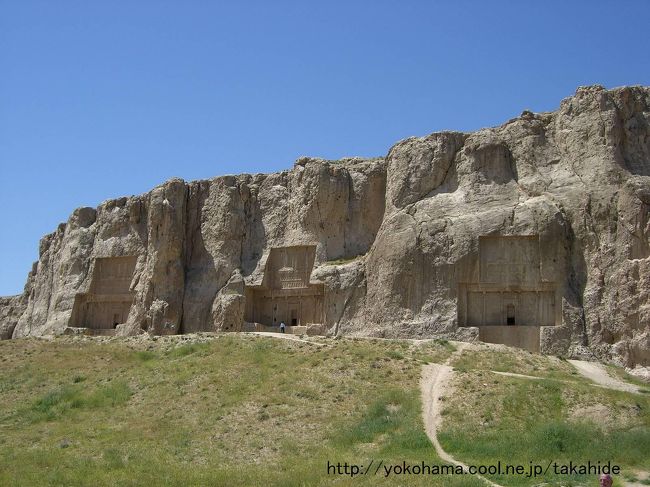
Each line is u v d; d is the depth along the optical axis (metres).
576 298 50.97
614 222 50.91
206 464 32.53
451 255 54.25
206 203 68.88
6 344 59.38
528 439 32.94
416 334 53.34
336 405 38.91
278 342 51.19
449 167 58.41
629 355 47.50
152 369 48.25
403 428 35.25
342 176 63.75
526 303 52.81
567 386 38.22
